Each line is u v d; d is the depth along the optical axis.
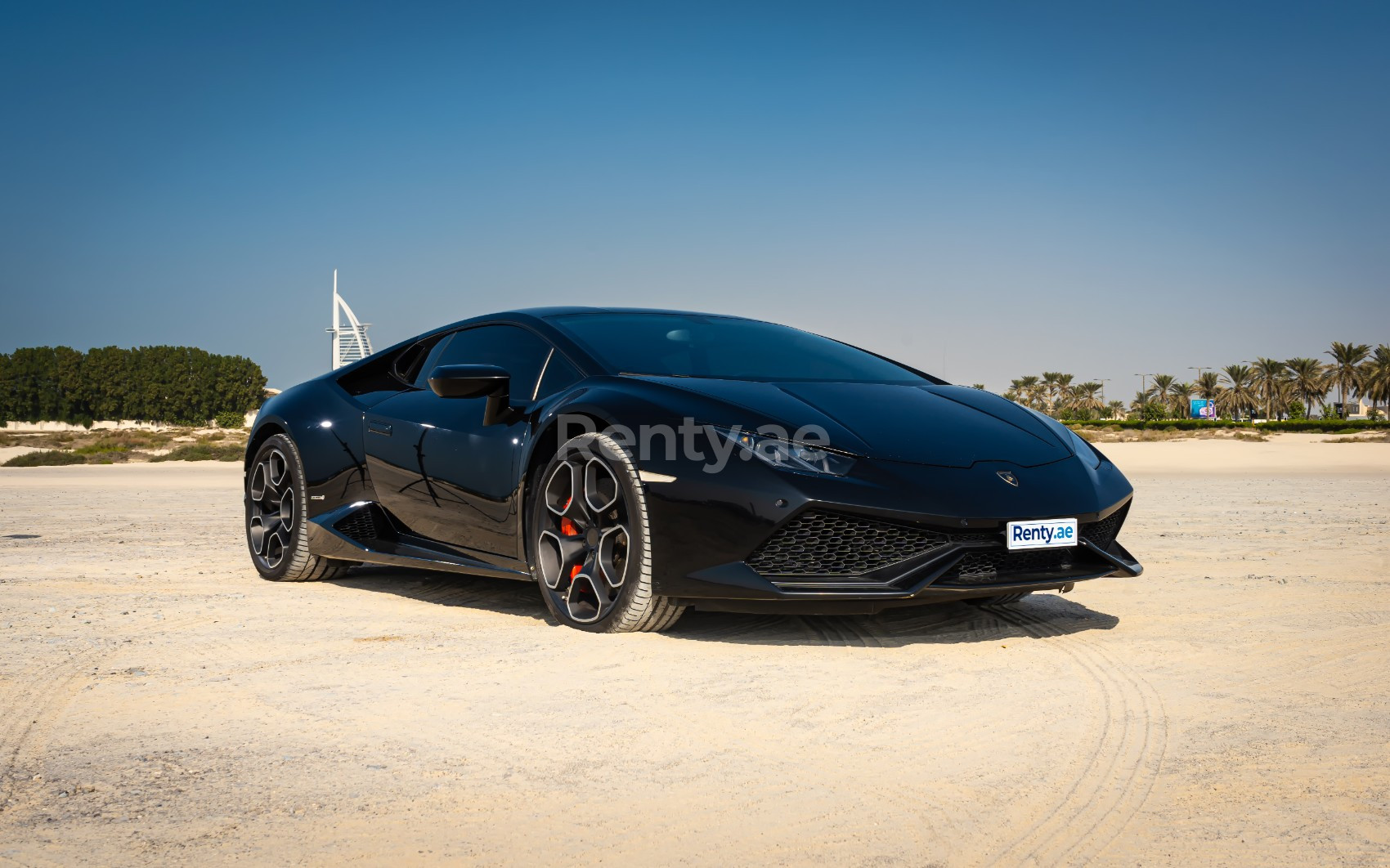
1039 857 1.55
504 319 4.12
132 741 2.13
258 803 1.78
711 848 1.58
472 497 3.74
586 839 1.62
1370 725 2.22
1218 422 56.84
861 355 4.20
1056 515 3.00
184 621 3.49
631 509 3.09
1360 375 81.88
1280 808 1.74
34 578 4.58
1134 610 3.66
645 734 2.16
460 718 2.29
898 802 1.77
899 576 2.88
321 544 4.38
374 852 1.57
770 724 2.23
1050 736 2.14
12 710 2.37
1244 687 2.55
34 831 1.65
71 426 113.69
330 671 2.74
